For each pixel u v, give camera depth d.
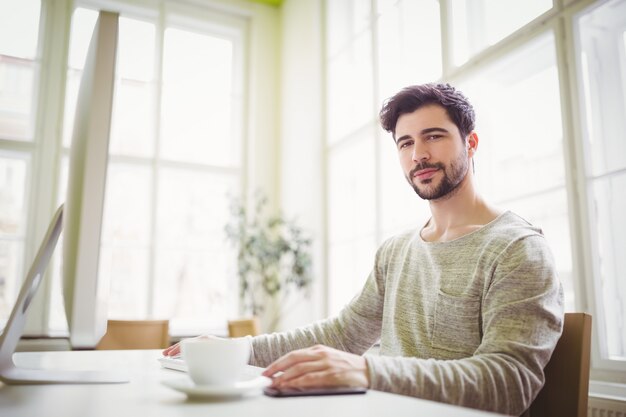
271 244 3.97
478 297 0.97
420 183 1.13
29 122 3.90
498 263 0.93
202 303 4.29
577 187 1.94
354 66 3.71
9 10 3.97
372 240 3.37
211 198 4.50
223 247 4.45
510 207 2.33
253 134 4.66
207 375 0.58
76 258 0.61
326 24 4.15
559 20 2.05
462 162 1.11
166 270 4.20
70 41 4.07
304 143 4.24
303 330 1.15
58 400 0.56
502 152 2.39
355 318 1.23
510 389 0.73
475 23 2.59
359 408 0.51
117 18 0.65
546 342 0.81
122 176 4.15
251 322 3.47
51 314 3.67
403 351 1.09
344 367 0.65
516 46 2.26
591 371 1.85
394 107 1.18
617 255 1.84
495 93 2.45
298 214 4.27
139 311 4.04
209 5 4.62
